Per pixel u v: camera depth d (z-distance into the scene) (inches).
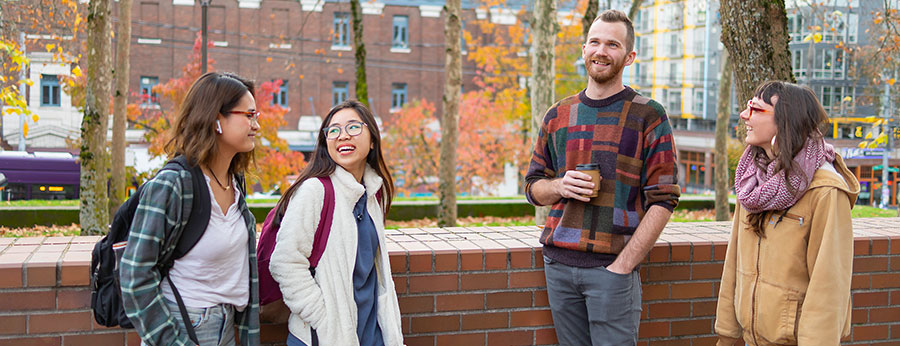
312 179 98.8
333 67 1472.7
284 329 120.1
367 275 101.8
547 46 409.4
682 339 140.9
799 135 104.2
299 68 1448.1
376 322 103.7
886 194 1216.2
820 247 104.0
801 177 104.3
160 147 711.7
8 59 425.4
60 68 1161.4
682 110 2026.3
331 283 97.1
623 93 115.1
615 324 114.4
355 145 100.0
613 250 113.7
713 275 141.6
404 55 1517.0
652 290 138.7
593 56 113.6
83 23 496.1
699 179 1957.4
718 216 570.9
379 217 106.8
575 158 117.1
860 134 450.0
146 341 84.0
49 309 109.1
